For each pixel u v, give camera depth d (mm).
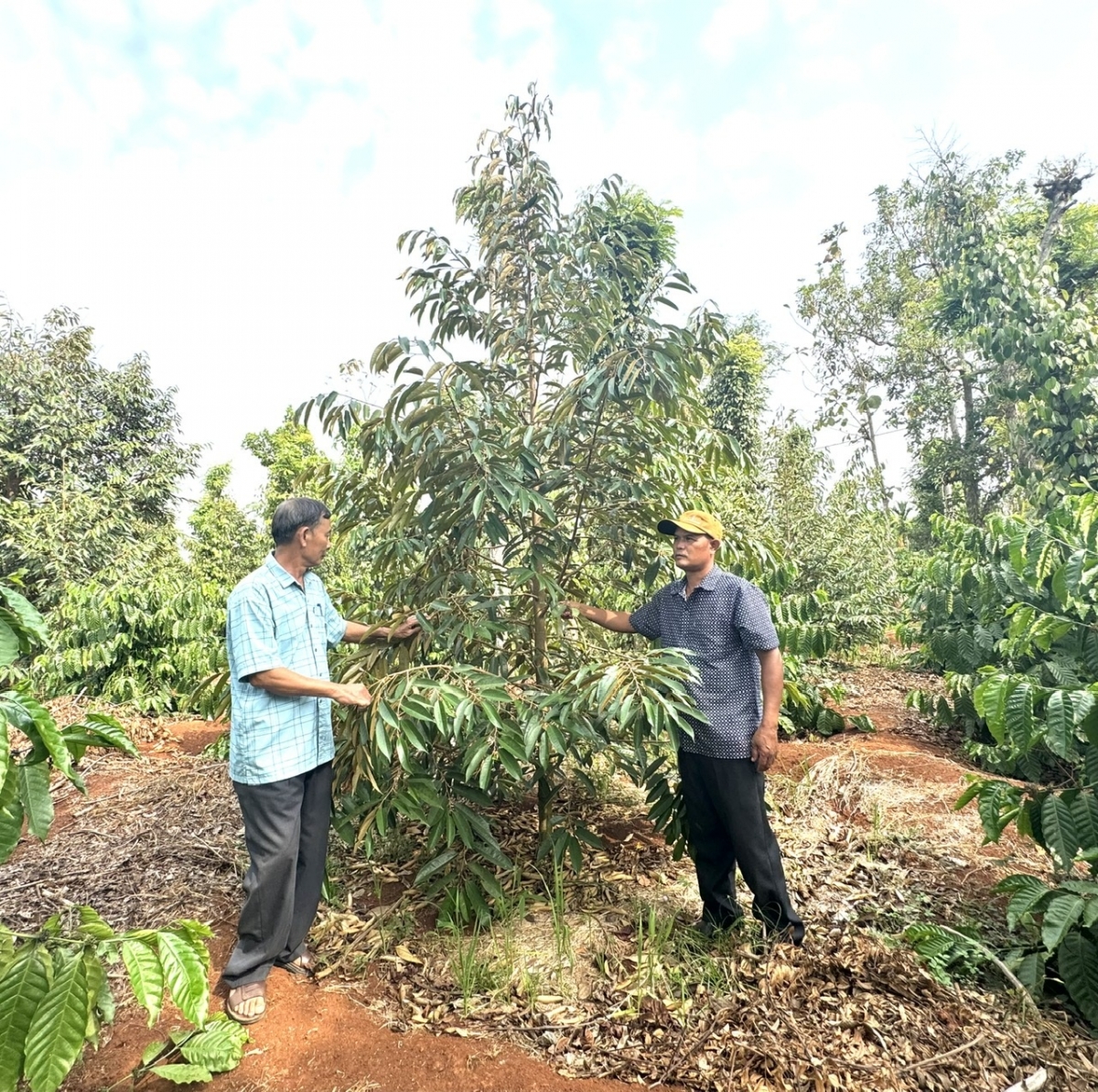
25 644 1477
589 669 2336
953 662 4992
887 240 16688
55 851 3289
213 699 3135
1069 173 10938
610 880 2934
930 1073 1907
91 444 10898
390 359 2580
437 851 3039
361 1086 1917
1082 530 3283
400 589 2949
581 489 2900
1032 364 7586
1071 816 2250
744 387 10508
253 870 2201
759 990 2229
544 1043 2082
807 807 3602
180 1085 1923
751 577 3705
